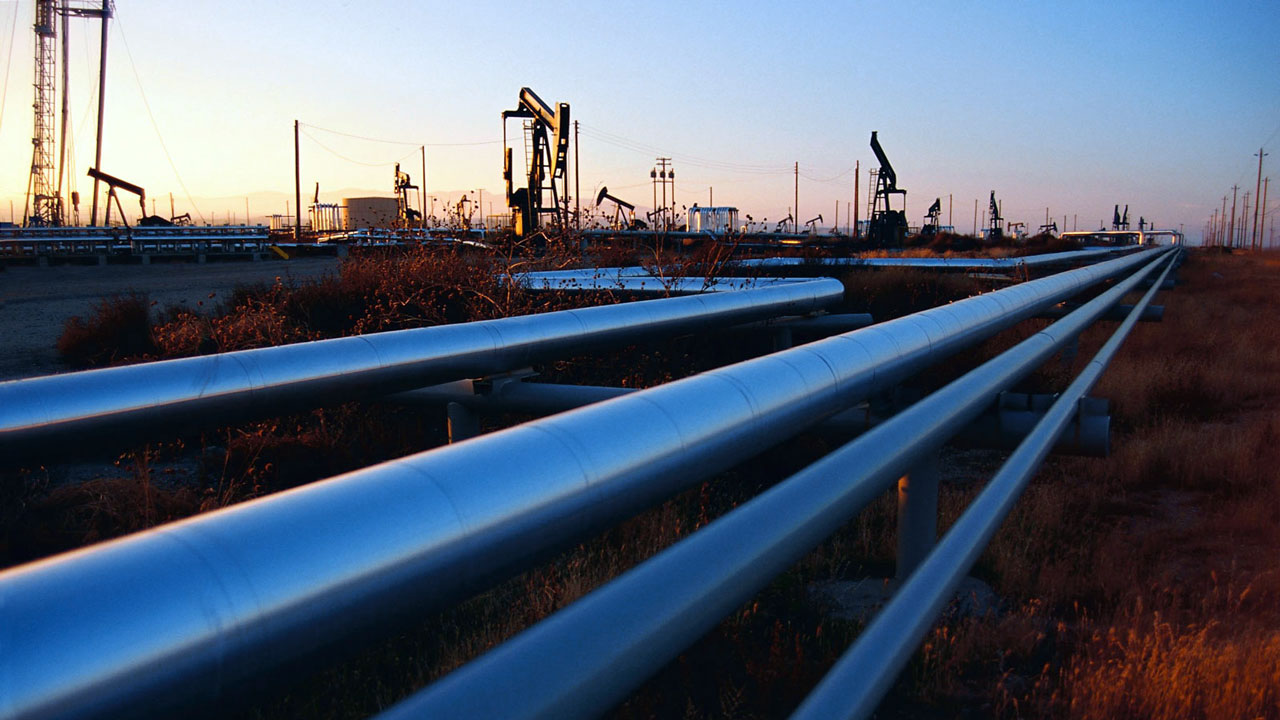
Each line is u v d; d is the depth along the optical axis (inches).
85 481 202.4
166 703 39.4
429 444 244.8
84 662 36.1
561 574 163.2
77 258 1083.9
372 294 360.8
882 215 1857.8
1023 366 156.6
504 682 43.9
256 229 1282.0
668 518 191.0
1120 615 156.5
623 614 52.5
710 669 134.9
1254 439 271.3
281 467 218.4
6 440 95.7
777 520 70.3
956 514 209.2
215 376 116.0
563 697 45.5
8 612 35.6
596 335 188.4
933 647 139.3
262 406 121.6
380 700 127.6
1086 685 127.6
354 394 134.5
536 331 173.3
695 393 90.7
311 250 1331.2
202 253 1090.7
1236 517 206.7
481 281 339.3
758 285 366.3
